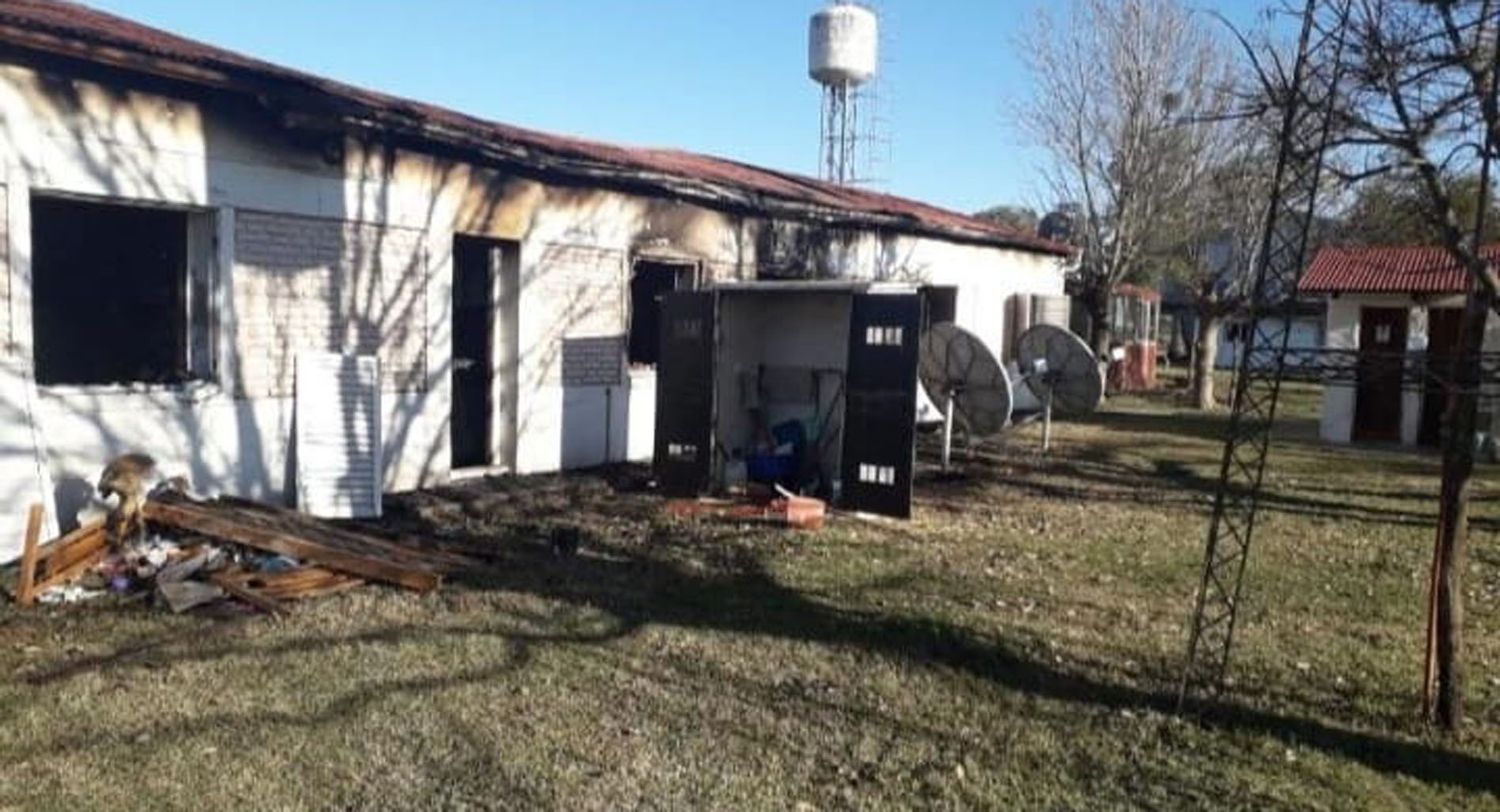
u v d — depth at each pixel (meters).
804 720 4.55
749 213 13.18
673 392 9.92
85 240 7.31
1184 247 22.92
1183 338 37.31
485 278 10.42
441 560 6.82
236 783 3.75
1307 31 4.59
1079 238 23.34
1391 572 7.77
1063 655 5.54
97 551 6.26
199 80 7.20
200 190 7.60
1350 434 16.53
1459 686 4.68
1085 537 8.69
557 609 6.02
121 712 4.31
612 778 3.92
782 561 7.35
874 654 5.42
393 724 4.31
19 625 5.32
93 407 7.09
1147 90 21.48
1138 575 7.39
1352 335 16.44
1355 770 4.24
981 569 7.35
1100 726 4.61
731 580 6.81
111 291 7.46
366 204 8.78
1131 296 28.38
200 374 7.88
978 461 13.19
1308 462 14.05
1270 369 5.00
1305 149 4.74
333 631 5.44
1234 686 5.16
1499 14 4.09
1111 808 3.85
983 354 11.20
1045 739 4.45
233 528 6.47
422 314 9.34
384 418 9.06
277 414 8.23
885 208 16.27
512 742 4.20
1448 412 4.67
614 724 4.43
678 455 9.87
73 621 5.42
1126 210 21.94
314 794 3.70
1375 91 4.49
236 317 7.91
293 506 8.33
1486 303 4.42
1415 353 4.70
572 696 4.71
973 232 17.77
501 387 10.47
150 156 7.28
